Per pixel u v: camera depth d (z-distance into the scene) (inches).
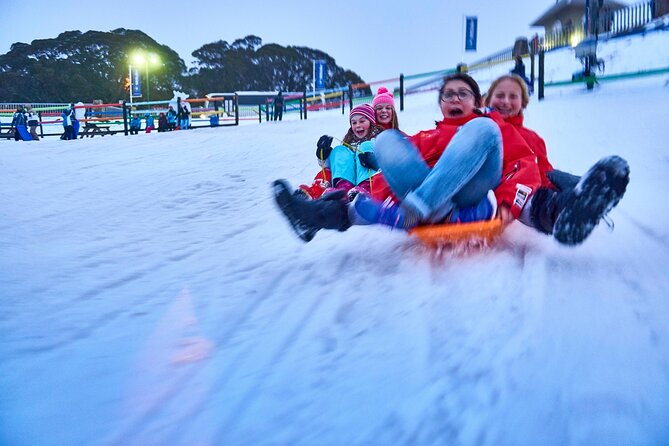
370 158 163.6
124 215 207.0
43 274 129.2
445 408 61.9
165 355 80.9
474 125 111.8
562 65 806.5
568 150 253.6
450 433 57.3
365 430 58.7
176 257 144.2
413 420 60.0
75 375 75.4
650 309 85.8
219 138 551.8
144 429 61.4
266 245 152.9
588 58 562.3
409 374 70.1
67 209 219.5
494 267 109.4
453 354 74.7
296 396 66.7
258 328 89.7
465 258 117.0
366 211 121.6
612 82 586.6
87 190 266.4
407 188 120.5
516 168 125.4
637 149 235.8
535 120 353.7
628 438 55.0
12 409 66.6
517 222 138.2
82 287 118.3
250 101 1641.2
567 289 95.8
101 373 75.8
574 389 64.0
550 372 68.1
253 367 75.3
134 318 97.9
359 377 70.4
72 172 332.5
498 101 146.9
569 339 76.7
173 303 105.5
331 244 145.9
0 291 115.5
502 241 124.8
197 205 226.4
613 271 104.7
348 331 85.6
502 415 59.8
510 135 129.5
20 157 431.8
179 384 71.6
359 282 110.0
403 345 78.8
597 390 63.5
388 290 103.3
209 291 112.5
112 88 3193.9
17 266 136.4
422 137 136.3
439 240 121.3
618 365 69.0
